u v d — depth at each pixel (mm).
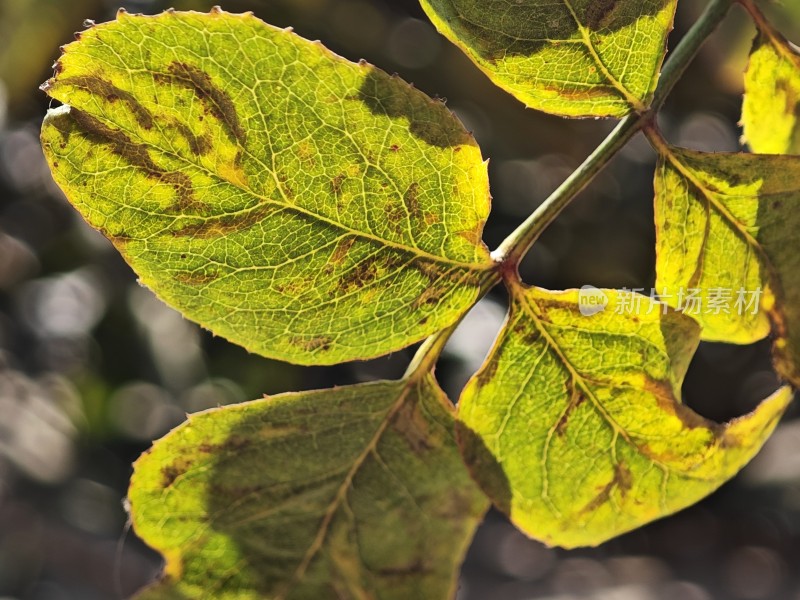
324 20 289
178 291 130
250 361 321
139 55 123
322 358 135
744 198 142
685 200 142
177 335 327
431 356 137
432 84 303
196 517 134
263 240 129
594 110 139
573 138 323
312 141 127
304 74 125
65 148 124
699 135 324
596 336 137
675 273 146
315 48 124
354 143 128
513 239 136
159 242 128
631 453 141
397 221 131
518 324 136
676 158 140
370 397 136
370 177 129
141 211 127
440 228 132
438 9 133
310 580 135
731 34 199
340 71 125
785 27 157
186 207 127
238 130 126
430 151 129
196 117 125
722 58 203
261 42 124
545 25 133
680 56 145
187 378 324
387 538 137
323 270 131
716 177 141
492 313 316
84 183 125
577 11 133
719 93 300
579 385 138
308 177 128
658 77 138
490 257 135
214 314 131
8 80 265
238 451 135
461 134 128
